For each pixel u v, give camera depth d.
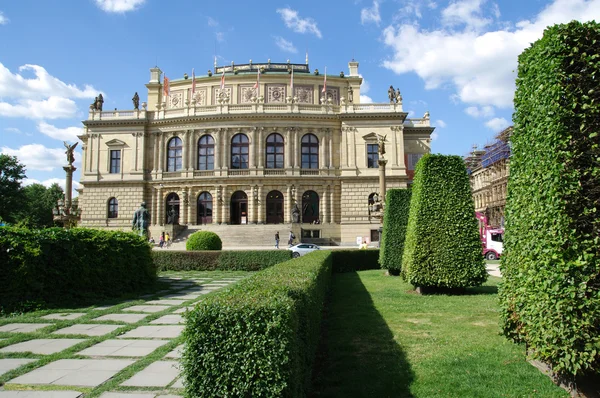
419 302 14.87
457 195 16.88
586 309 6.73
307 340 6.95
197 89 67.38
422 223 16.73
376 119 58.84
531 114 8.22
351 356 8.96
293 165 58.56
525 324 8.34
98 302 15.41
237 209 58.50
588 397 6.68
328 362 8.67
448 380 7.48
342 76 66.88
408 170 65.69
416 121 67.69
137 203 59.22
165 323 12.00
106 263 16.66
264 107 59.50
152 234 55.28
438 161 17.28
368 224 56.75
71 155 45.91
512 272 8.84
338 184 58.78
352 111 59.34
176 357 8.59
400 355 8.92
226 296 6.16
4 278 13.56
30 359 8.52
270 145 59.28
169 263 29.27
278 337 5.29
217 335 5.32
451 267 16.22
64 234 15.49
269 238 53.03
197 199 59.06
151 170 60.62
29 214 74.94
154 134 60.91
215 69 72.69
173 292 18.39
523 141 8.60
